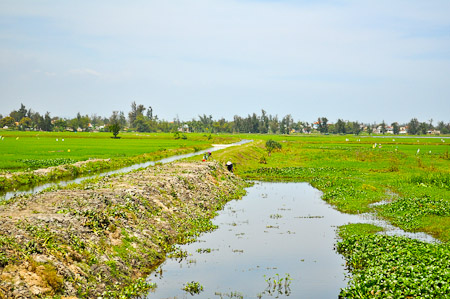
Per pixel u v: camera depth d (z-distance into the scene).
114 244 19.09
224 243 23.97
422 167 64.12
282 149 99.00
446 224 26.92
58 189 28.53
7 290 12.28
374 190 41.19
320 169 62.28
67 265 15.39
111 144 104.56
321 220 30.02
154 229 23.25
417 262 17.88
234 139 166.38
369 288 15.91
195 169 41.94
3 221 16.55
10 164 50.88
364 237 23.36
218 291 17.11
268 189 46.09
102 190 26.19
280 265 20.39
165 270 19.38
